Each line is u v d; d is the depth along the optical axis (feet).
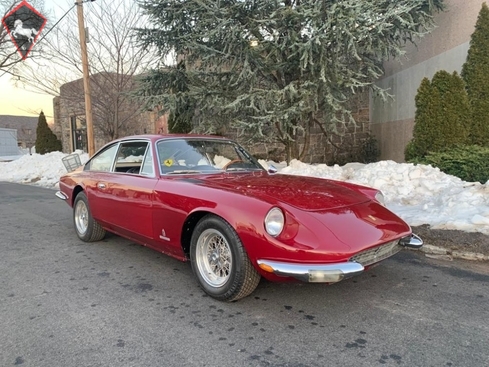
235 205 9.57
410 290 10.87
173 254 11.82
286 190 10.54
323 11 24.36
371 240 9.21
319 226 8.95
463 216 15.78
